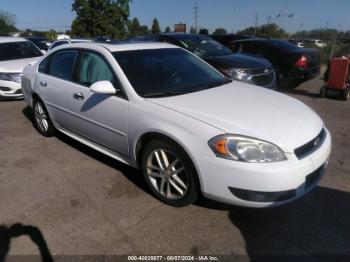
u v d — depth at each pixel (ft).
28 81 16.72
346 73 23.43
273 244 8.71
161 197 10.54
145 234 9.16
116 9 117.39
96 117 12.18
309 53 27.45
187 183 9.66
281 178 8.36
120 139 11.44
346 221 9.56
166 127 9.58
